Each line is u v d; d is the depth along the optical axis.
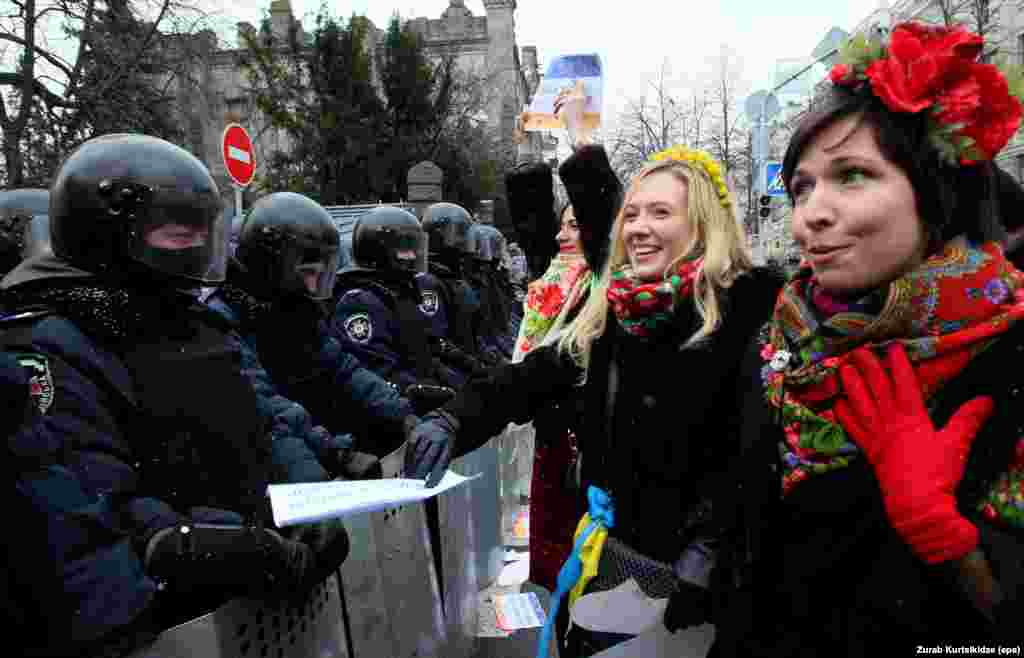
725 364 1.36
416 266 3.62
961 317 0.89
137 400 1.38
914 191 0.91
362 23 19.53
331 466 2.23
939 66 0.87
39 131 12.59
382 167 19.12
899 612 0.89
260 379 2.11
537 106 2.93
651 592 1.44
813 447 0.97
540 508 2.49
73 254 1.44
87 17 13.34
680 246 1.46
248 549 1.35
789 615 1.01
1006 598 0.83
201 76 16.89
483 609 3.18
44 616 1.19
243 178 7.19
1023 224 1.22
